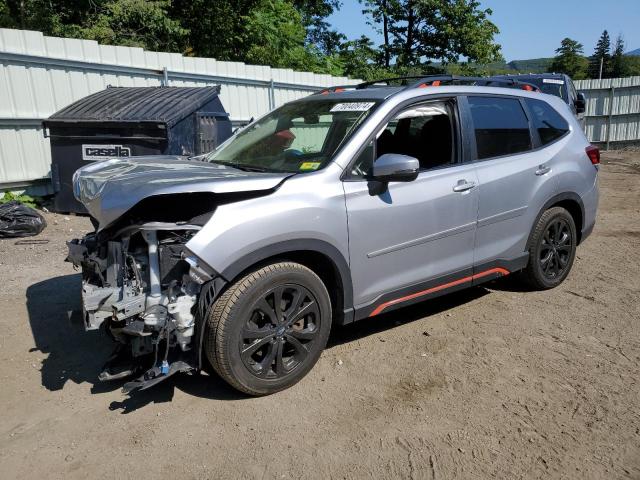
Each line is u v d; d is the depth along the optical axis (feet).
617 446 10.09
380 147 13.37
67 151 27.22
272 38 63.52
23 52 28.12
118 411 11.26
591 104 69.00
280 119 15.24
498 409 11.25
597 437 10.34
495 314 15.92
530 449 10.04
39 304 16.69
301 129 14.07
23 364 13.15
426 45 98.48
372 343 14.11
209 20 61.77
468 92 15.03
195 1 59.93
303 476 9.39
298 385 12.14
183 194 11.11
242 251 10.69
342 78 50.29
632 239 24.45
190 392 11.91
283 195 11.37
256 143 14.75
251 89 41.29
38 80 28.94
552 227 17.19
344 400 11.57
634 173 46.65
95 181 11.73
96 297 10.58
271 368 11.62
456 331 14.80
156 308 10.37
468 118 14.74
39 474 9.48
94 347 13.99
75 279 18.85
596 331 14.79
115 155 26.08
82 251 12.14
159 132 25.16
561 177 16.80
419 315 15.90
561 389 11.96
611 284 18.43
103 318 10.59
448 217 13.91
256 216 10.89
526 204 15.92
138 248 10.93
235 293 10.83
